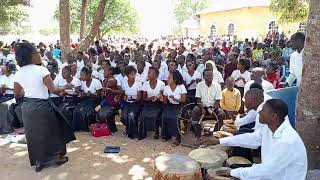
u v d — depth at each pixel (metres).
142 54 7.62
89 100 4.54
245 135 2.71
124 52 8.42
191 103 4.29
